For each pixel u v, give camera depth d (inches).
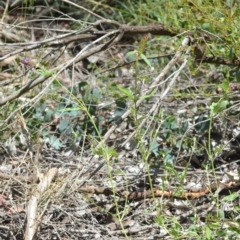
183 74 404.8
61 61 426.9
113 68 379.6
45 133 366.0
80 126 369.1
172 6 382.0
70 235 300.7
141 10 476.7
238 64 357.7
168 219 303.3
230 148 359.6
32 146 348.2
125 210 297.3
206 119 354.6
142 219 312.7
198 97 390.3
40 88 378.3
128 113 322.7
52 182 310.7
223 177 336.5
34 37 511.2
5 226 301.4
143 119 333.4
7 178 319.6
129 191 329.4
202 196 321.4
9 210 307.9
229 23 345.7
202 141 361.7
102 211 316.8
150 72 424.8
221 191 324.8
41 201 297.3
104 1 525.7
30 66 354.0
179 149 339.9
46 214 300.7
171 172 317.7
